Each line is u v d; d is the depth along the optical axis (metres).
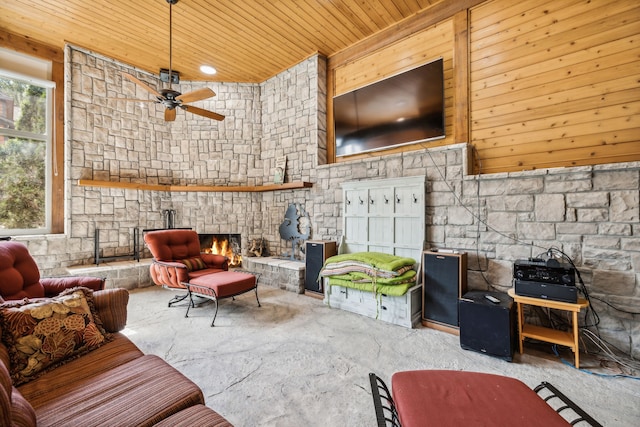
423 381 1.30
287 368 2.16
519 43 2.89
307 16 3.56
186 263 3.62
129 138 4.79
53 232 4.16
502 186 2.85
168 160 5.23
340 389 1.92
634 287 2.26
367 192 3.77
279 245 5.02
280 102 5.01
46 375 1.39
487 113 3.07
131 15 3.49
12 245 2.11
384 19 3.66
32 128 4.04
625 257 2.30
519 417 1.06
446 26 3.37
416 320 3.02
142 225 4.86
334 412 1.70
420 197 3.30
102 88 4.50
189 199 5.20
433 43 3.46
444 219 3.20
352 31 3.89
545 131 2.76
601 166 2.35
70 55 4.18
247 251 5.21
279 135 5.04
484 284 2.94
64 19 3.58
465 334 2.47
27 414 0.94
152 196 4.98
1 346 1.38
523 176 2.72
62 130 4.23
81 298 1.77
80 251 4.27
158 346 2.51
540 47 2.78
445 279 2.87
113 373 1.39
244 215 5.27
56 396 1.22
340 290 3.50
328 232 4.29
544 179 2.64
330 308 3.50
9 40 3.85
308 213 4.57
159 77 5.07
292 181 4.82
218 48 4.25
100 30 3.80
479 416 1.07
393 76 3.63
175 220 5.16
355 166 3.98
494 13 3.03
